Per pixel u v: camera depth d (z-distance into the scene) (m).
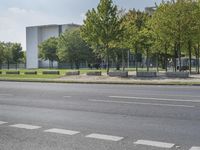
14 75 42.72
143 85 24.92
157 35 41.62
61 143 7.52
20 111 12.40
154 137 7.89
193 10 38.16
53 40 109.12
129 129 8.85
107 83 27.41
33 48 133.62
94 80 30.92
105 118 10.54
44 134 8.48
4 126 9.62
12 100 15.91
